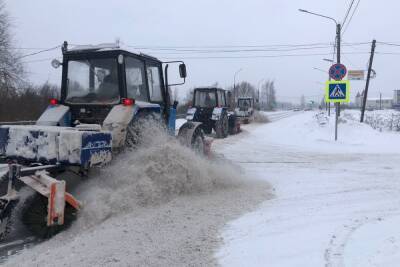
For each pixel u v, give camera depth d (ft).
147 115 22.17
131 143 20.53
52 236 16.05
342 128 64.64
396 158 38.83
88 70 22.11
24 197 16.88
